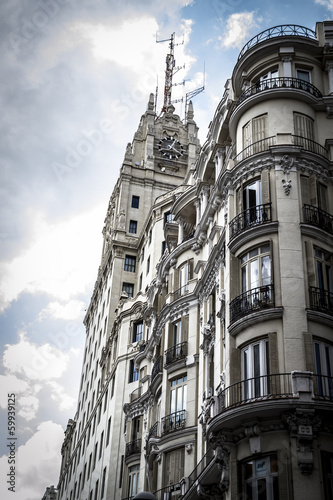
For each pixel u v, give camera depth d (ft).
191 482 104.78
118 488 165.58
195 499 100.53
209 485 95.25
